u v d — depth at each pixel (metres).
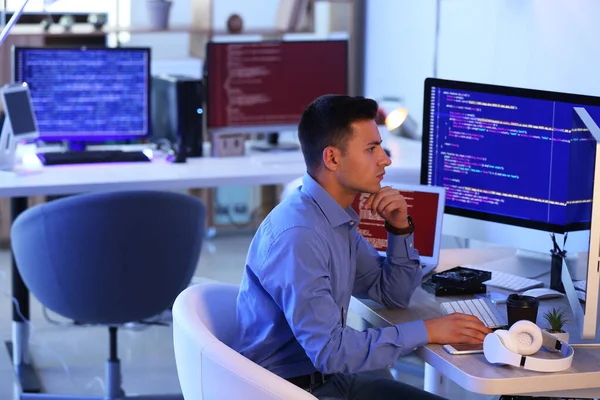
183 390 2.38
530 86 3.75
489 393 2.06
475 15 4.21
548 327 2.41
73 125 4.59
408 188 2.95
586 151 2.29
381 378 2.59
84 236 3.41
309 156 2.42
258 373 2.15
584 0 3.35
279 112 4.88
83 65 4.55
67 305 3.53
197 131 4.60
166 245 3.50
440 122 2.98
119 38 6.93
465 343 2.27
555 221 2.84
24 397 3.80
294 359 2.48
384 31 5.58
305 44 4.86
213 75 4.73
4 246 6.09
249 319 2.46
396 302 2.62
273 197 6.70
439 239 2.92
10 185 3.84
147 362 4.36
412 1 5.16
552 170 2.81
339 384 2.54
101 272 3.46
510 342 2.11
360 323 3.77
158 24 5.64
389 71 5.54
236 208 6.71
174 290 3.60
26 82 4.47
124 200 3.38
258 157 4.63
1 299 5.15
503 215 2.93
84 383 4.11
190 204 3.54
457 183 2.99
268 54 4.81
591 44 3.33
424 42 5.03
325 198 2.39
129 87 4.65
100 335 4.70
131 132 4.70
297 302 2.27
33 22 5.71
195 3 5.88
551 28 3.58
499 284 2.81
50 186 3.88
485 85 2.87
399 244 2.60
